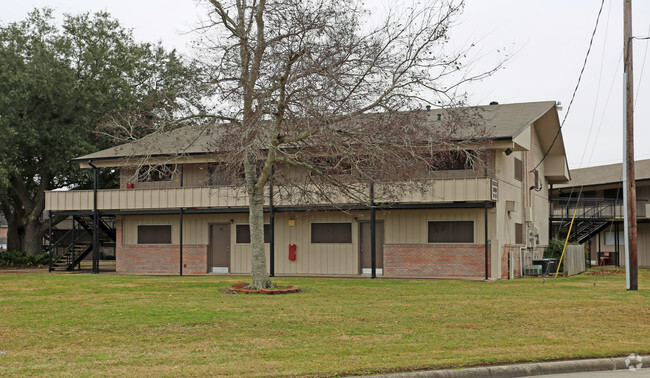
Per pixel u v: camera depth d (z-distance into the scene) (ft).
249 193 67.26
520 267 101.09
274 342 38.63
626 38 69.05
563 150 123.75
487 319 47.29
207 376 29.40
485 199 85.10
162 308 52.70
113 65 135.03
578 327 43.80
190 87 64.08
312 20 59.82
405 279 86.33
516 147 93.09
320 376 29.58
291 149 65.87
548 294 64.28
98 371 30.60
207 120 68.59
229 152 61.57
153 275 97.96
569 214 137.49
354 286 73.77
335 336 40.50
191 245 105.40
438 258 91.76
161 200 101.81
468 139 65.21
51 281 82.17
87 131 126.93
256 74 60.54
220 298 60.34
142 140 73.05
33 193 145.89
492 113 99.35
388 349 36.09
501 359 32.99
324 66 57.98
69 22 135.13
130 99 129.80
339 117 58.70
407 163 59.72
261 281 66.64
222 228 104.58
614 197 151.43
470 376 31.14
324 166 64.03
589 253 127.34
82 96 129.08
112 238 120.98
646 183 142.82
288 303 56.24
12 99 120.26
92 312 50.67
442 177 90.79
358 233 96.99
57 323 45.62
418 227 93.45
